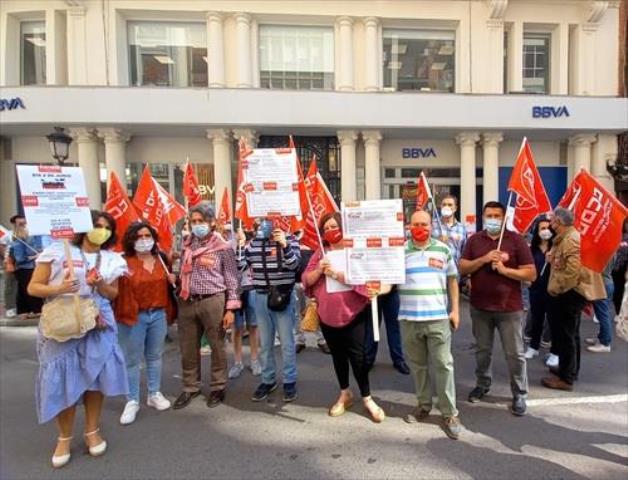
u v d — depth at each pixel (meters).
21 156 13.84
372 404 4.14
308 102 12.96
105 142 13.00
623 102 13.70
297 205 4.26
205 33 13.67
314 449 3.62
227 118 12.81
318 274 4.05
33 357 6.33
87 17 12.86
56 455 3.44
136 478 3.26
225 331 4.61
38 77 13.82
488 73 13.85
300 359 5.93
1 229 5.01
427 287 3.83
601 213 4.52
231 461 3.47
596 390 4.73
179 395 4.81
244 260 5.21
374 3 13.46
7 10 13.19
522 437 3.73
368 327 4.12
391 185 14.55
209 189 14.06
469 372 5.30
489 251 4.20
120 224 5.02
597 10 13.79
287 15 13.37
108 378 3.48
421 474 3.23
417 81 14.41
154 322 4.39
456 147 14.58
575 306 4.64
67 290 3.28
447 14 13.71
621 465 3.30
